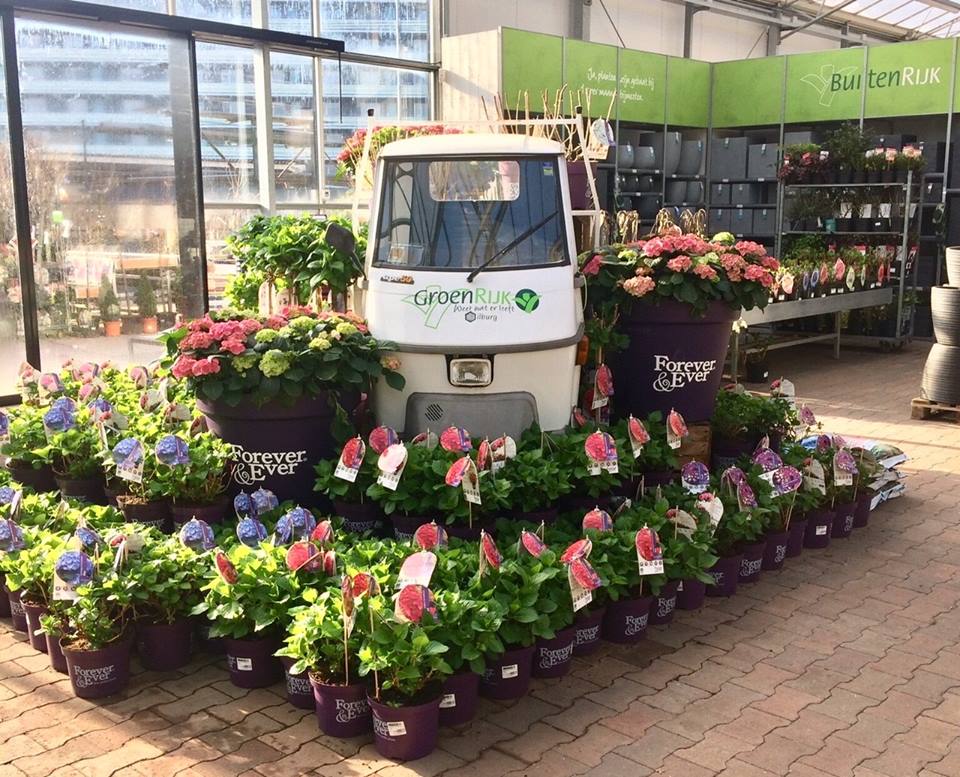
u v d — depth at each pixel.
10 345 7.42
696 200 14.53
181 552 3.95
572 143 7.10
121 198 7.98
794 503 5.17
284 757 3.32
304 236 6.31
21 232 7.23
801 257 11.53
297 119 10.70
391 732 3.28
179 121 8.19
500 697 3.69
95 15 7.33
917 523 5.89
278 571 3.76
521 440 4.82
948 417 8.62
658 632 4.35
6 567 4.02
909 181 11.92
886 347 12.64
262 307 7.35
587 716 3.61
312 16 10.81
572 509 4.84
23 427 5.44
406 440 4.88
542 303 4.83
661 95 13.93
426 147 5.14
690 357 5.55
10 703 3.70
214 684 3.85
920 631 4.36
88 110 7.71
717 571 4.71
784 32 19.22
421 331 4.77
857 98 13.46
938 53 12.66
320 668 3.49
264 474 4.80
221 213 9.99
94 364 6.71
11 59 7.02
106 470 5.03
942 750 3.38
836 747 3.39
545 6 14.26
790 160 12.38
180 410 5.32
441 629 3.41
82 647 3.73
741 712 3.64
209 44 9.70
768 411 6.08
